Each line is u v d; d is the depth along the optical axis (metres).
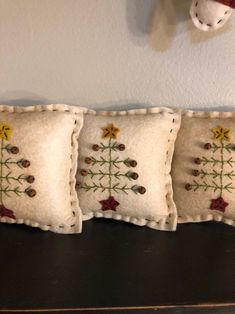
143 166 0.94
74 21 0.98
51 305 0.73
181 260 0.88
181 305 0.74
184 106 1.06
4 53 1.02
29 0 0.96
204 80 1.03
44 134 0.91
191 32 0.98
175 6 0.95
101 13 0.97
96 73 1.03
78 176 0.98
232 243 0.95
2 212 0.94
